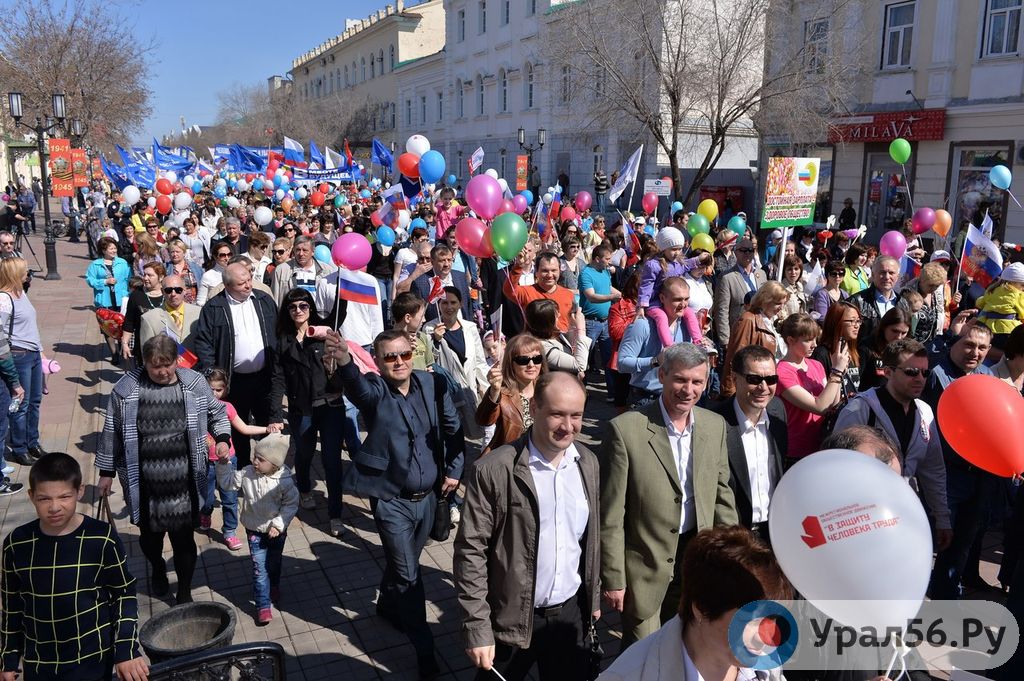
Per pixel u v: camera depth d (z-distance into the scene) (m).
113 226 21.66
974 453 3.42
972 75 18.39
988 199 18.31
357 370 4.13
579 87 20.86
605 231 14.60
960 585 4.92
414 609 4.14
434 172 8.59
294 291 5.79
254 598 4.79
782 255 8.05
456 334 6.09
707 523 3.61
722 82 18.81
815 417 4.68
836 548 2.05
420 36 54.91
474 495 3.22
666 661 2.18
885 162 20.59
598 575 3.44
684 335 6.12
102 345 12.02
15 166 49.28
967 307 9.05
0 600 3.87
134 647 3.25
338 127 56.41
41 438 7.75
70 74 34.81
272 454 4.50
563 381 3.15
